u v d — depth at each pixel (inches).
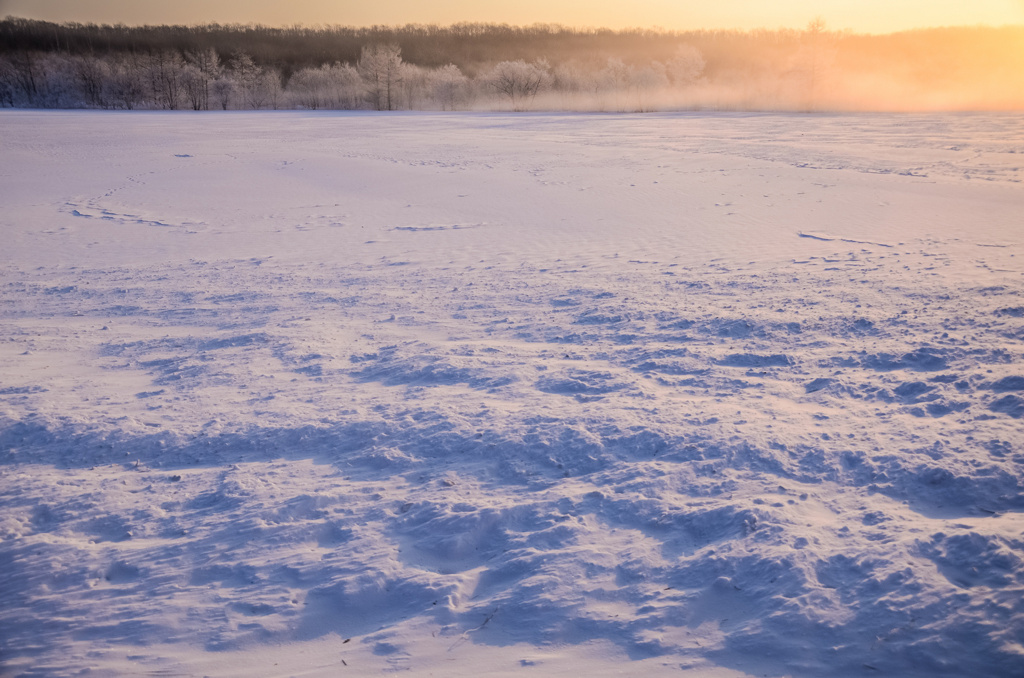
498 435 166.4
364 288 388.8
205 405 200.4
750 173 903.7
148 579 118.6
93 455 168.4
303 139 1659.7
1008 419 160.7
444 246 529.3
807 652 96.3
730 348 237.6
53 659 101.0
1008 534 113.9
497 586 115.0
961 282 318.3
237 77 4148.6
